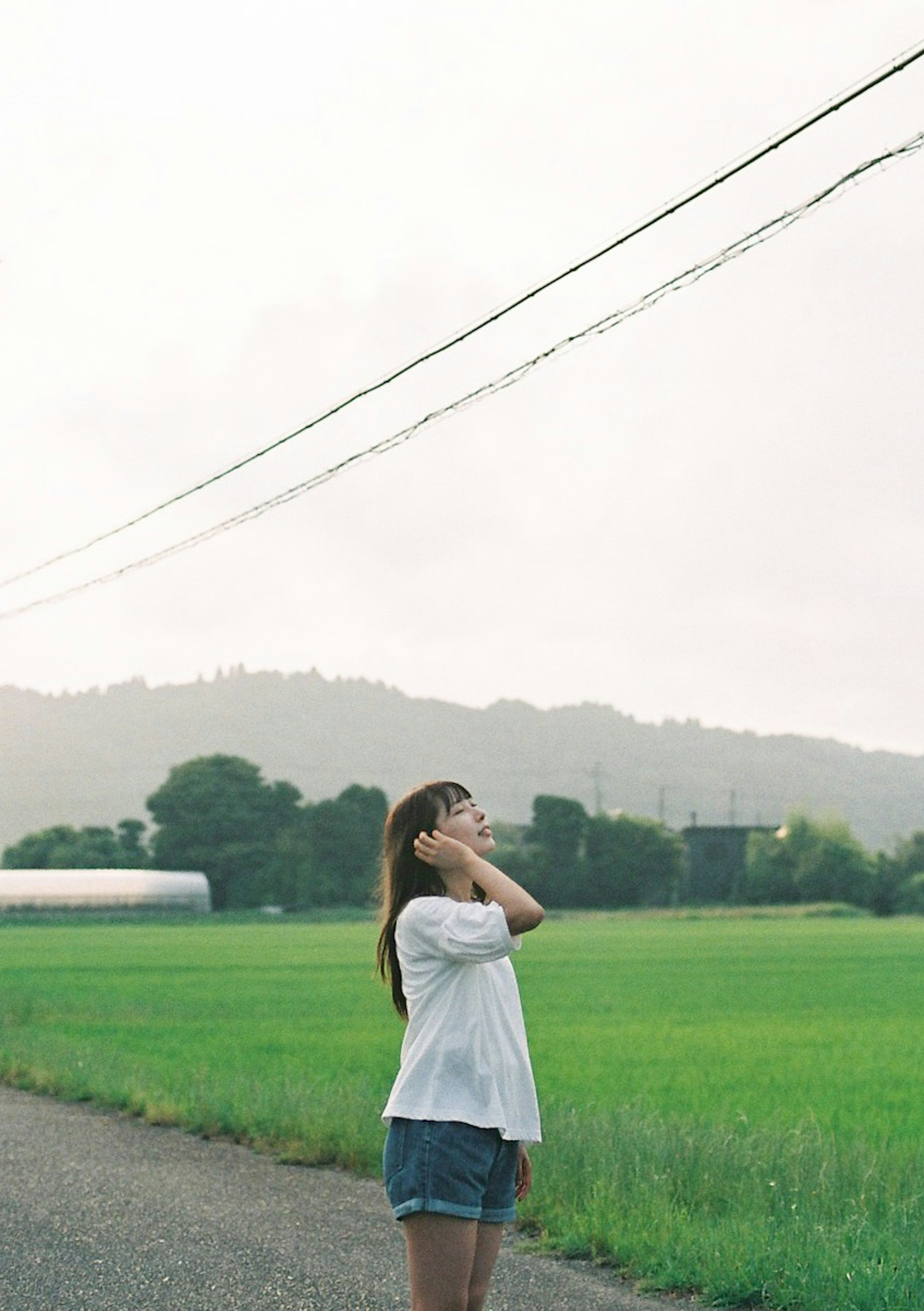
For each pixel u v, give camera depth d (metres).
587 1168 9.35
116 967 53.16
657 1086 17.73
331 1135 11.33
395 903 4.45
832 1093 17.12
